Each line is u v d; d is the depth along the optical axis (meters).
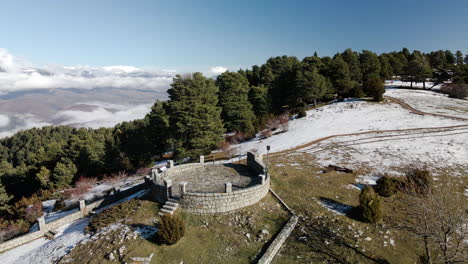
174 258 13.80
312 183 22.38
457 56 90.56
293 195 20.22
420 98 52.78
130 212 18.47
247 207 18.02
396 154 27.81
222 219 16.88
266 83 72.19
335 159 28.22
